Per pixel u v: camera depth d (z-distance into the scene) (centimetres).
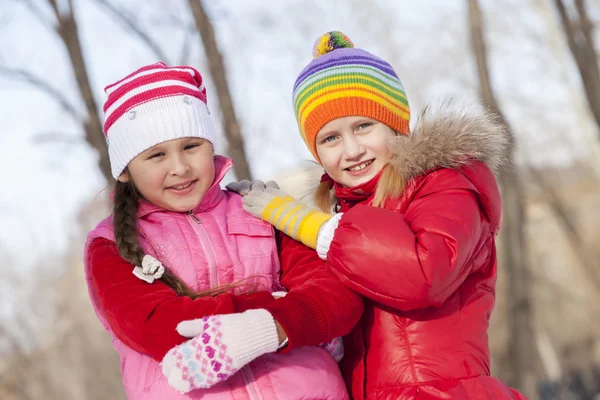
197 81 244
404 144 239
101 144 558
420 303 210
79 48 562
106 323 223
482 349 235
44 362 1772
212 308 201
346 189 257
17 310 1775
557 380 2062
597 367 2111
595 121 896
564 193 1778
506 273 952
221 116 518
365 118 249
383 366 230
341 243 216
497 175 261
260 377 206
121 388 1811
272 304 204
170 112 223
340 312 212
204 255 221
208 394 200
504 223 941
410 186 238
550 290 1914
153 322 202
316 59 260
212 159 233
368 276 212
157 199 227
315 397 208
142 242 222
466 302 236
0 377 1752
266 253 231
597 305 1897
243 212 239
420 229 215
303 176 302
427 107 244
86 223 649
